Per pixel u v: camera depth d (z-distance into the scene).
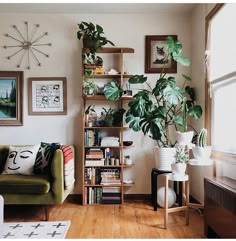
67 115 3.84
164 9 3.69
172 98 3.17
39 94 3.83
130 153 3.83
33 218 3.03
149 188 3.83
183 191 3.27
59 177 2.98
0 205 2.04
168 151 3.26
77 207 3.46
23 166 3.21
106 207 3.45
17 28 3.83
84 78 3.66
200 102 3.45
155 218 3.00
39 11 3.77
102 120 3.69
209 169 3.08
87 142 3.61
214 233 2.48
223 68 2.88
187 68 3.83
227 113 2.80
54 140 3.84
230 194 2.04
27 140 3.83
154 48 3.85
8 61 3.83
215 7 2.95
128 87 3.84
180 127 3.80
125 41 3.84
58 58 3.84
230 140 2.73
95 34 3.51
